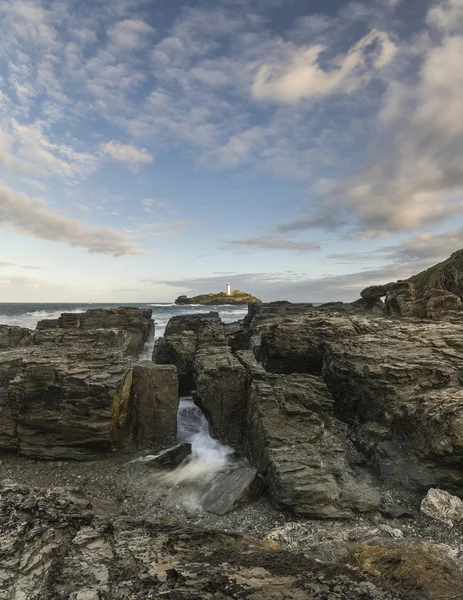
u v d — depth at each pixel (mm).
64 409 16328
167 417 18188
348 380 20031
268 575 6188
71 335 29547
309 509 12219
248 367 20250
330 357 22031
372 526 11414
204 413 20422
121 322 41812
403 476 14266
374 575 6918
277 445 14938
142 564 6441
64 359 18188
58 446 16312
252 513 12695
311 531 11117
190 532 8078
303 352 25312
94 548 7020
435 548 8359
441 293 33594
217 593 5500
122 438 17531
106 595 5480
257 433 16250
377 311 40156
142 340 42688
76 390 16328
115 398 16406
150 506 13141
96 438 16016
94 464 16078
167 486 14633
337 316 31844
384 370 17828
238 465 16703
